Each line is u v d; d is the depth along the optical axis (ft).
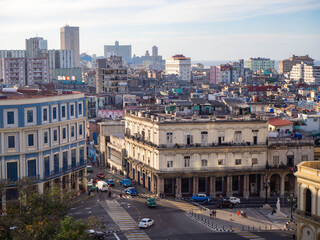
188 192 409.49
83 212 358.43
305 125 481.87
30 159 354.54
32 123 355.36
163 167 402.52
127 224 330.75
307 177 248.11
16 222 251.39
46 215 259.80
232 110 482.28
